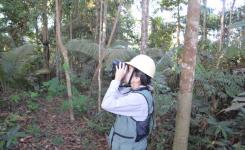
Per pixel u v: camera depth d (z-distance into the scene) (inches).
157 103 176.4
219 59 213.9
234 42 204.8
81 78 334.0
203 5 408.2
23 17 393.7
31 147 177.3
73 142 190.7
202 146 161.2
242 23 190.5
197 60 204.5
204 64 219.3
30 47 311.3
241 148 147.3
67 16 413.4
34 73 328.5
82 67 381.1
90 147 184.9
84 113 239.1
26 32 430.6
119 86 102.0
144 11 200.1
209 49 261.6
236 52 201.5
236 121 171.0
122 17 447.2
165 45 569.3
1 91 279.3
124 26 459.2
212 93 180.1
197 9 118.0
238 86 187.0
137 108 97.1
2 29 410.0
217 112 185.2
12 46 387.2
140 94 97.3
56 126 212.4
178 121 124.1
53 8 368.5
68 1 369.1
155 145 168.6
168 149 166.1
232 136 163.2
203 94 183.0
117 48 281.7
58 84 286.5
